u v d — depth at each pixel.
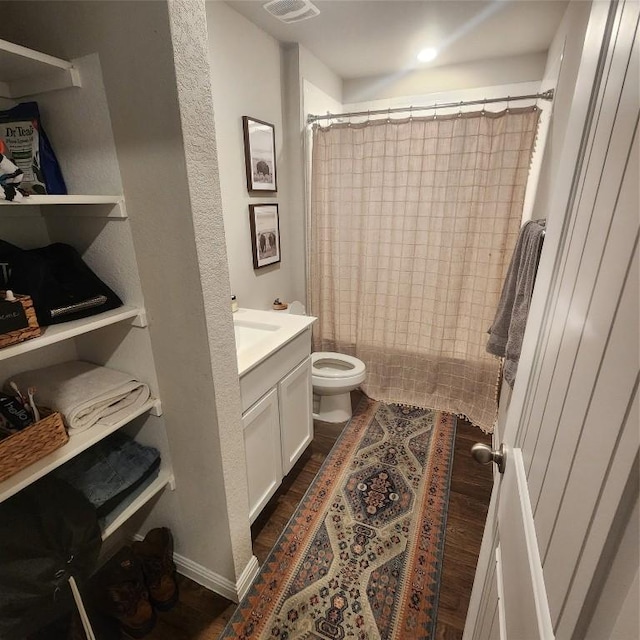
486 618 0.84
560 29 1.98
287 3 1.83
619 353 0.35
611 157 0.45
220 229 1.07
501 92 2.63
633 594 0.29
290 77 2.37
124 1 0.85
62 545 0.95
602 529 0.34
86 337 1.28
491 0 1.80
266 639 1.26
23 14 0.97
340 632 1.28
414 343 2.58
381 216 2.41
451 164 2.18
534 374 0.72
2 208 1.08
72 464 1.21
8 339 0.85
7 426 0.97
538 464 0.60
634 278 0.34
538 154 2.15
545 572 0.49
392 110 2.22
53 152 1.06
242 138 2.06
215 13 1.78
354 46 2.35
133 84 0.91
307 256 2.72
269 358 1.56
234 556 1.34
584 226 0.53
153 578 1.32
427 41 2.28
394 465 2.06
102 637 1.19
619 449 0.33
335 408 2.45
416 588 1.41
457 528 1.66
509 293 1.70
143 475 1.23
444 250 2.32
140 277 1.11
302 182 2.55
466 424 2.43
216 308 1.09
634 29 0.42
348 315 2.72
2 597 0.85
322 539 1.62
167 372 1.18
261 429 1.57
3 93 1.05
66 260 1.10
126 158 0.99
